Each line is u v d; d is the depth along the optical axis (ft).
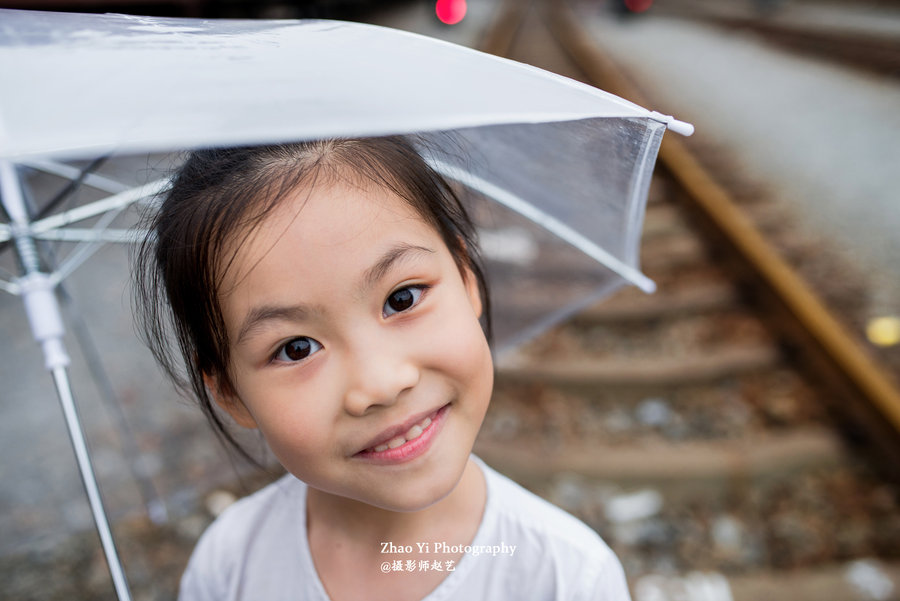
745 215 13.85
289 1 28.58
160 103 1.61
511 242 5.21
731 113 22.18
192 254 2.30
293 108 1.70
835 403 8.79
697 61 32.99
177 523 7.98
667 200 14.62
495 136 3.37
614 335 10.52
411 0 59.31
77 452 3.56
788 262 12.01
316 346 2.23
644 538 7.55
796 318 10.02
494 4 67.05
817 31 37.01
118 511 7.63
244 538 3.42
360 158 2.31
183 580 3.68
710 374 9.59
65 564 7.60
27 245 3.94
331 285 2.14
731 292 11.10
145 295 2.83
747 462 8.19
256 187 2.19
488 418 9.22
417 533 2.89
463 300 2.46
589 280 5.04
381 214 2.22
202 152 2.42
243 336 2.24
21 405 9.77
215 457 7.18
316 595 3.08
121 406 8.68
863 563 6.98
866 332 9.95
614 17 60.85
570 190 3.76
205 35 2.29
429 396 2.29
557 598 2.84
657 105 23.70
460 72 2.37
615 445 8.66
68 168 4.84
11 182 4.07
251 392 2.32
